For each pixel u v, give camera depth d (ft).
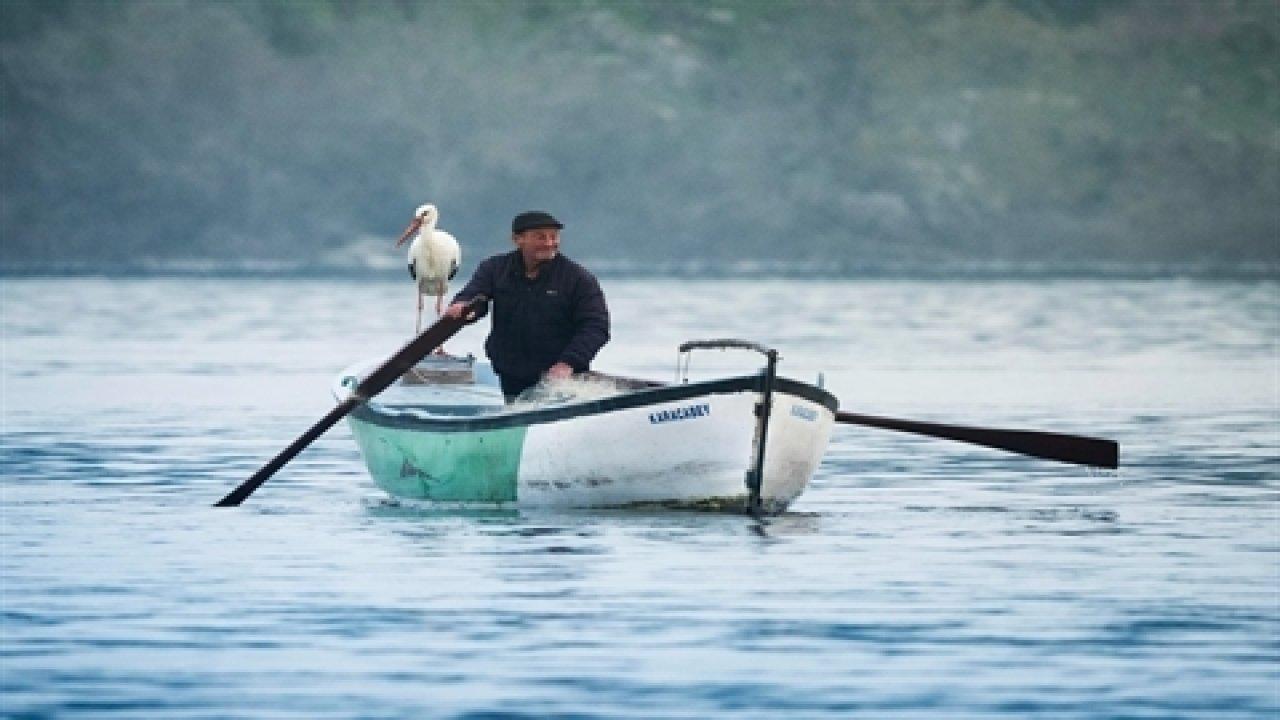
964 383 395.55
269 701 133.80
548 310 208.54
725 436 196.75
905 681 138.72
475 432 204.95
